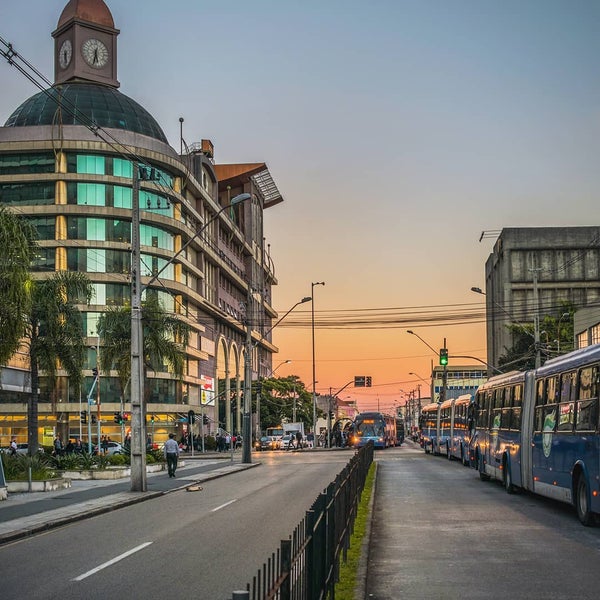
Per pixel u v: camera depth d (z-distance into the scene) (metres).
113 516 20.30
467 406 42.62
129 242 79.56
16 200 79.19
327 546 8.16
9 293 28.36
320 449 81.25
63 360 40.94
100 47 87.62
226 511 20.52
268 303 143.62
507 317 91.88
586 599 9.77
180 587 10.57
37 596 10.15
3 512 20.44
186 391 88.81
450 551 13.52
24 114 83.19
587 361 16.45
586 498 16.53
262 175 124.44
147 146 81.56
